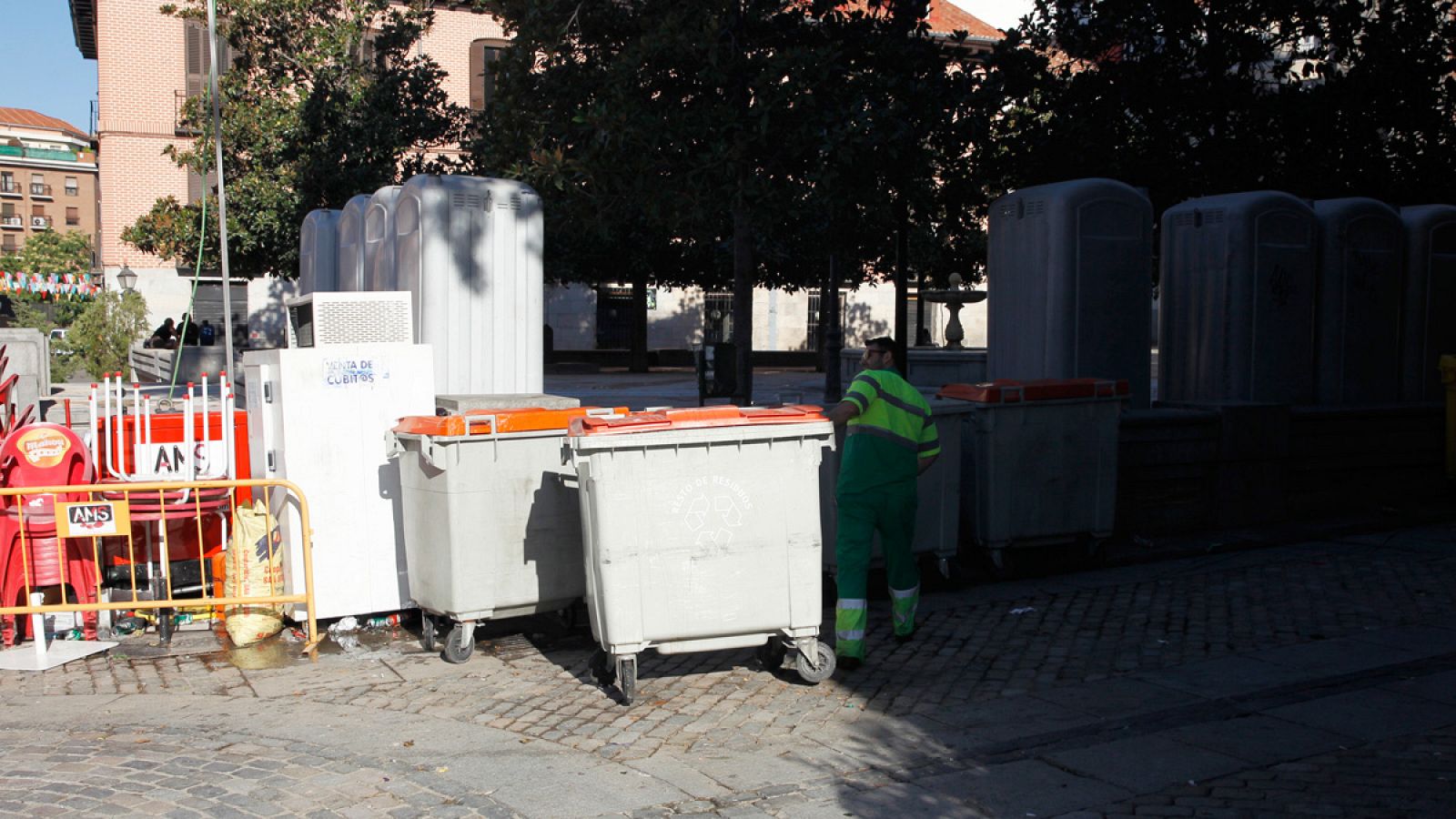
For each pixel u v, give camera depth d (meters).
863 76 11.23
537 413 6.36
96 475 7.11
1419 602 7.25
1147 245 10.09
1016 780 4.63
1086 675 5.99
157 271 31.53
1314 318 10.59
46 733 5.24
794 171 11.61
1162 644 6.51
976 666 6.18
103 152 31.50
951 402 7.73
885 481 6.19
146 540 7.23
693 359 38.69
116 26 31.33
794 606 5.76
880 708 5.54
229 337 8.96
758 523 5.69
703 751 5.00
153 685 5.98
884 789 4.58
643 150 10.83
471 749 5.02
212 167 22.56
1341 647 6.34
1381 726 5.14
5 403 9.15
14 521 6.66
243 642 6.65
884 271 25.89
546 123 11.98
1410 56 13.00
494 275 9.27
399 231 9.59
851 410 6.09
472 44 33.31
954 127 11.86
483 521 6.26
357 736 5.18
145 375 21.47
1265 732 5.10
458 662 6.32
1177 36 13.10
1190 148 13.20
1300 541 9.12
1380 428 10.06
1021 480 7.88
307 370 6.72
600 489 5.46
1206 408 9.48
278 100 22.06
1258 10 12.99
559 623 7.07
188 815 4.32
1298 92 13.27
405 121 22.03
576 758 4.91
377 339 7.02
